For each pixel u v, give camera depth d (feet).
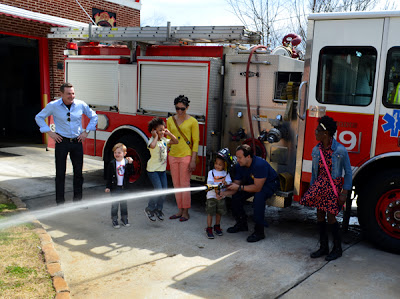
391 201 14.48
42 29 35.47
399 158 14.78
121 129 21.95
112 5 40.47
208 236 15.70
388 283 12.28
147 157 21.04
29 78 42.45
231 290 11.66
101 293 11.35
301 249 14.90
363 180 15.61
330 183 13.29
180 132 17.12
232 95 18.78
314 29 15.52
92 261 13.46
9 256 12.83
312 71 15.66
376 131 14.67
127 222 16.89
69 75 23.90
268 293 11.53
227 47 19.33
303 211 20.01
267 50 19.57
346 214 15.52
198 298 11.18
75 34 23.75
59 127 18.08
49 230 16.24
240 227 16.56
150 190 21.39
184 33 19.76
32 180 23.95
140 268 13.00
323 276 12.67
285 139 17.17
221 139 19.33
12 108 44.70
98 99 22.79
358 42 14.80
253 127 18.26
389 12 14.16
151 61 20.27
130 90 21.31
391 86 14.38
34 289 10.88
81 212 18.57
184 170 17.31
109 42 23.73
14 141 39.19
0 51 43.29
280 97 17.30
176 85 19.56
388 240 14.55
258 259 13.89
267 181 15.55
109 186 16.42
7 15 30.27
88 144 23.61
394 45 14.25
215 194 15.57
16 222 15.98
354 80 14.97
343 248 15.11
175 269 12.98
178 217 18.12
